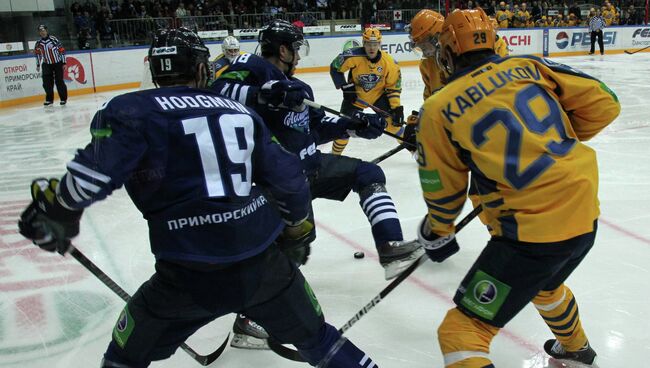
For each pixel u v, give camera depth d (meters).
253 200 1.75
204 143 1.63
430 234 2.07
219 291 1.69
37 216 1.58
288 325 1.86
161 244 1.66
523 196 1.77
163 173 1.60
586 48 18.98
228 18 16.50
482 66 1.87
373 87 5.81
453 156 1.85
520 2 20.53
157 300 1.71
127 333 1.77
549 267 1.82
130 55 13.80
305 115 2.89
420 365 2.50
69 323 2.94
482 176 1.83
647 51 19.66
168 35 1.77
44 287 3.38
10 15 15.09
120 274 3.57
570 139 1.87
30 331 2.87
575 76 1.91
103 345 2.73
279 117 2.73
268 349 2.65
